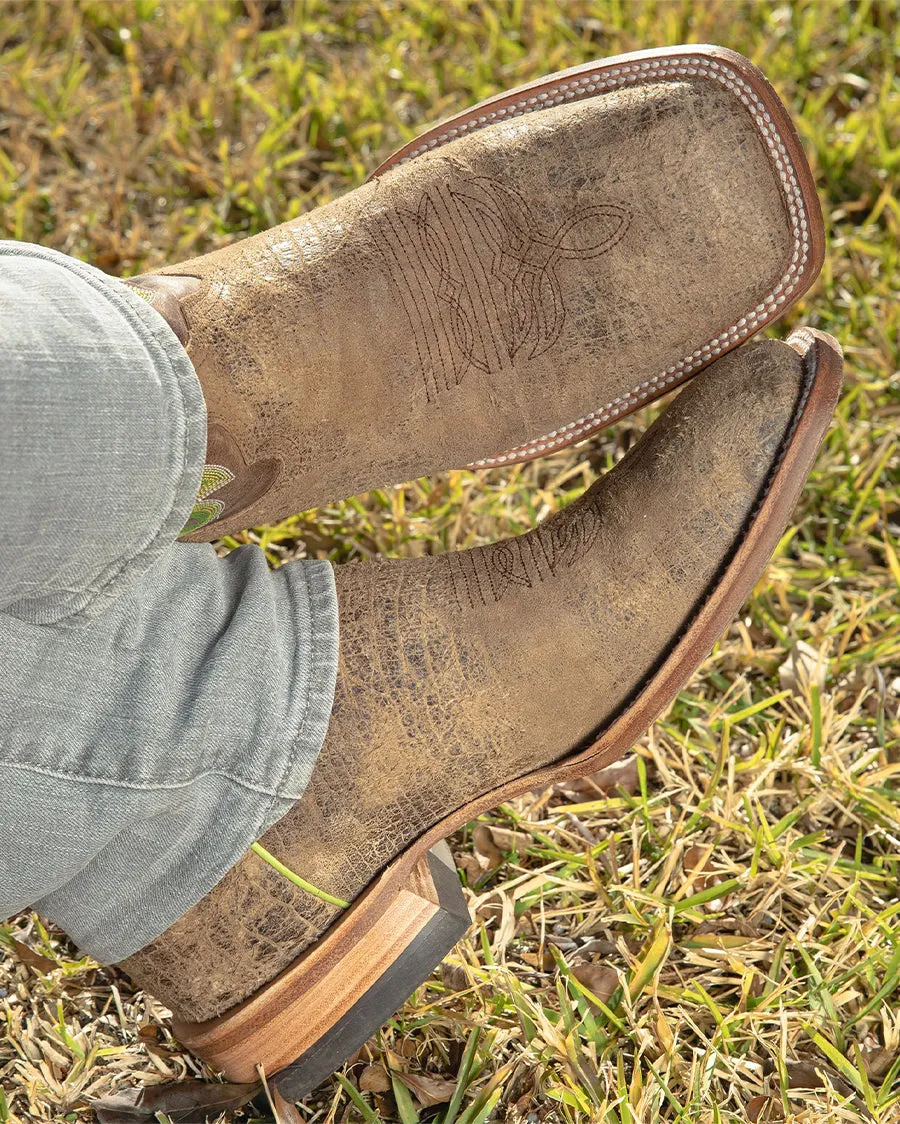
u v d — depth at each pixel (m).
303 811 0.85
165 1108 0.94
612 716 0.95
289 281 0.89
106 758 0.74
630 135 0.95
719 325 0.99
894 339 1.52
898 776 1.17
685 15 1.90
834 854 1.07
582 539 0.95
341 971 0.89
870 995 1.00
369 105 1.79
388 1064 0.96
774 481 0.93
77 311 0.70
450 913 0.93
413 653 0.89
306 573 0.88
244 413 0.86
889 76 1.80
